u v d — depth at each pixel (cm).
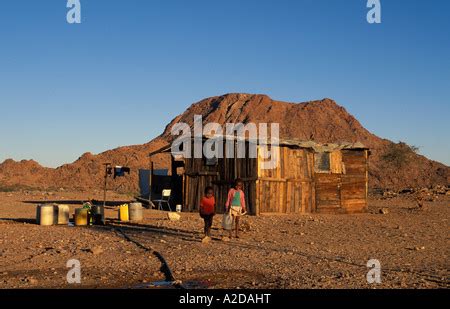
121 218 2595
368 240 1844
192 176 3397
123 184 11525
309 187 3291
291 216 2973
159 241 1742
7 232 2005
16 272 1177
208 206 1794
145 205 4147
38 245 1611
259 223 2459
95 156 14025
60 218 2403
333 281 1078
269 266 1264
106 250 1526
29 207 3784
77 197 5609
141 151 14362
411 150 12925
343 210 3391
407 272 1197
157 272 1180
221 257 1395
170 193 3778
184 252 1488
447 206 4497
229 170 3192
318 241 1794
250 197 3042
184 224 2364
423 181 15425
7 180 11844
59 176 12744
